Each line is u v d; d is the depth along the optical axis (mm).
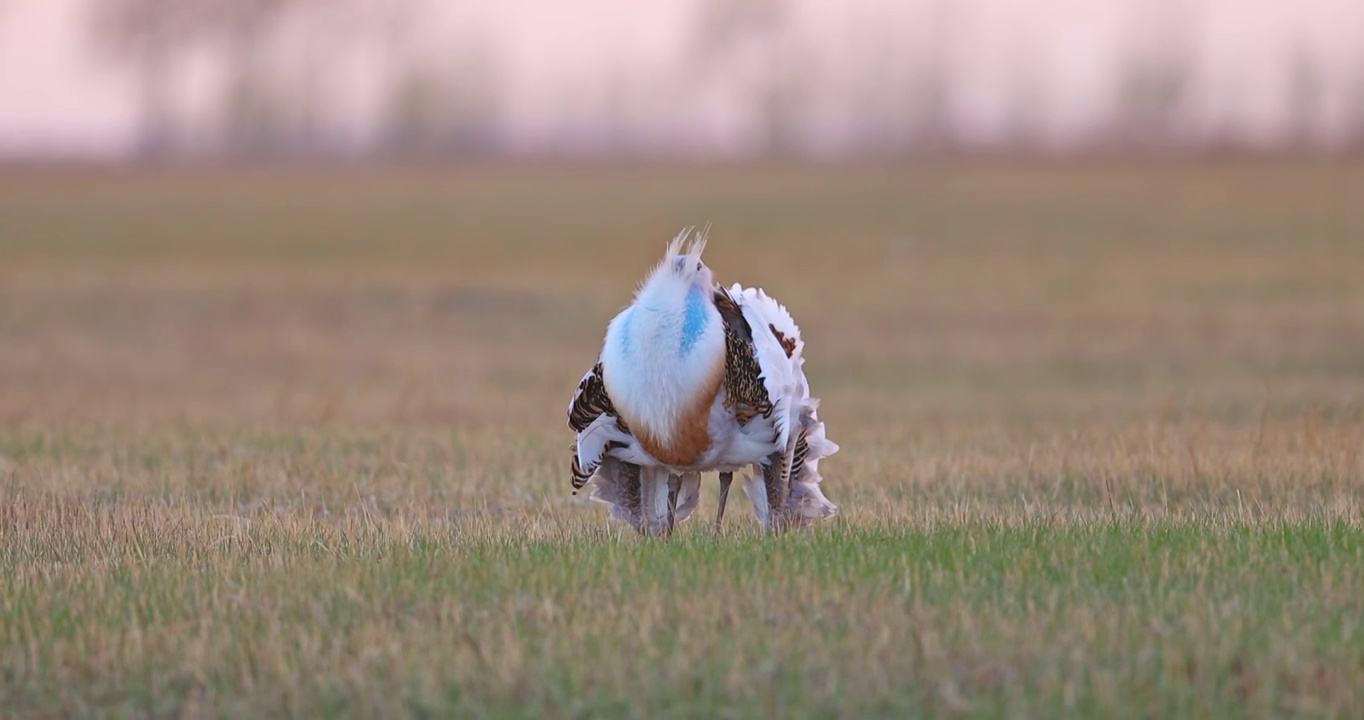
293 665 24688
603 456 34500
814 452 35438
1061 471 44094
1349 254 151625
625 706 23109
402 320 116062
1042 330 109312
